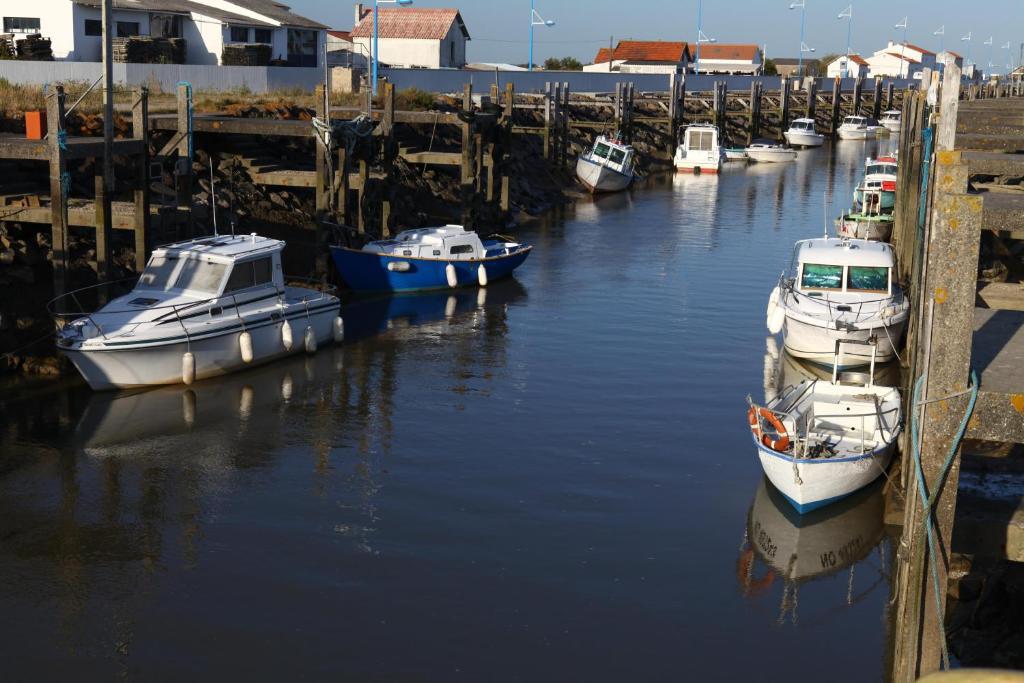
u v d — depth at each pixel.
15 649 11.76
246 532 14.61
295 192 32.75
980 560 12.36
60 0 43.88
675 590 13.21
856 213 38.47
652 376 21.95
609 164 52.28
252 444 17.83
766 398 20.56
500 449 17.72
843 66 151.38
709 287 30.70
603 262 34.34
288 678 11.22
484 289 30.12
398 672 11.34
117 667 11.44
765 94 97.44
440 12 81.00
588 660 11.64
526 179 50.09
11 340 20.95
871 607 12.98
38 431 18.14
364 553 13.98
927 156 17.02
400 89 49.91
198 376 20.84
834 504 15.52
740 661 11.73
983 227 7.93
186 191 24.42
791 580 13.56
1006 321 8.62
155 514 15.16
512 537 14.48
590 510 15.38
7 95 29.55
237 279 21.66
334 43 79.00
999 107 23.02
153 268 21.75
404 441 18.05
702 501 15.78
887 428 16.62
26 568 13.59
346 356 23.16
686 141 63.69
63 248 20.95
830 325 22.09
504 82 66.62
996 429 7.06
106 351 19.41
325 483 16.28
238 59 50.47
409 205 36.66
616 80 80.50
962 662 10.77
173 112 32.88
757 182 58.47
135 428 18.44
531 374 21.98
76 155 20.92
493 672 11.38
